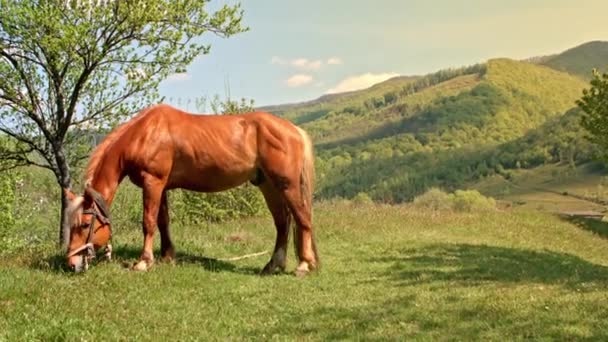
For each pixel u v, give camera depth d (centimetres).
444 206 3375
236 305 971
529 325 823
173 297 970
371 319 884
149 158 1110
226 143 1148
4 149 1642
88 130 1681
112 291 959
